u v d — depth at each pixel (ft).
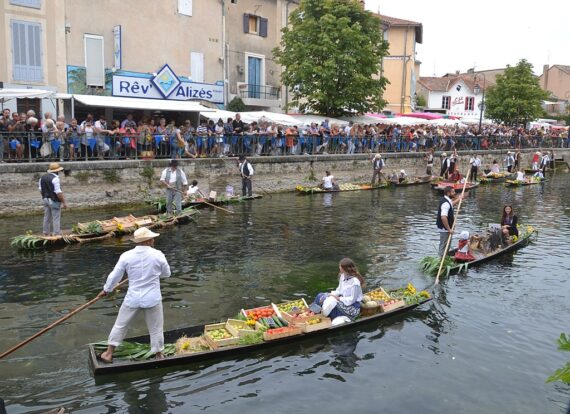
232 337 23.58
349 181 87.81
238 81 98.53
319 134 83.20
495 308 30.30
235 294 31.40
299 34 94.58
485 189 91.56
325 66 93.25
